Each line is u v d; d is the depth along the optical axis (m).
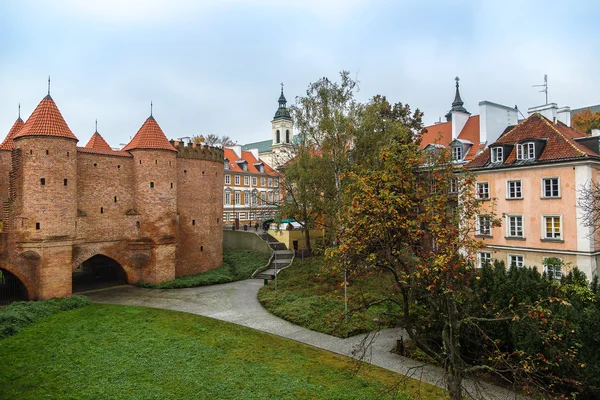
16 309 26.30
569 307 15.36
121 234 36.22
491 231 30.75
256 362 18.52
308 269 37.31
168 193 37.56
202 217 42.84
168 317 26.03
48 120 30.73
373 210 12.32
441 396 15.38
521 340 15.38
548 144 28.48
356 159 35.38
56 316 26.34
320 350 20.31
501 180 30.27
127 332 22.84
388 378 16.97
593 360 14.52
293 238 47.94
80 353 19.56
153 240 36.66
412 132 37.97
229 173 72.88
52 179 30.33
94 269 39.88
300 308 26.59
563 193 26.88
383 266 13.03
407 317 13.23
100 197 34.94
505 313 15.90
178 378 16.70
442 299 13.48
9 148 35.53
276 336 22.50
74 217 31.78
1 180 34.94
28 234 29.61
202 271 42.47
